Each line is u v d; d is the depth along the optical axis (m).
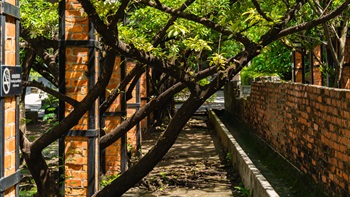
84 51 8.70
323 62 14.51
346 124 6.76
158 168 12.96
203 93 7.30
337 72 11.64
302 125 9.29
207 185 11.16
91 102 7.89
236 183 11.26
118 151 11.95
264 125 13.76
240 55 7.45
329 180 7.55
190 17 7.42
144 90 19.48
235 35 7.44
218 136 18.95
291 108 10.27
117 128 9.23
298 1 7.59
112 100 10.16
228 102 24.64
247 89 22.45
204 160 14.23
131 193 10.52
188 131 21.62
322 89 7.95
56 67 9.41
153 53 8.54
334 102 7.30
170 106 25.72
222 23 7.50
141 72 12.04
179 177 11.73
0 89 4.71
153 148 7.38
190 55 11.48
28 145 8.10
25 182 10.73
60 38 8.67
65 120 7.96
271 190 7.80
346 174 6.76
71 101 8.17
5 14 4.85
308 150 8.83
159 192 10.61
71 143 8.77
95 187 8.84
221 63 7.19
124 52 6.93
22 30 9.38
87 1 6.26
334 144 7.29
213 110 26.33
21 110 12.02
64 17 8.66
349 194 6.64
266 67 23.00
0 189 4.71
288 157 10.55
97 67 8.94
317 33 13.35
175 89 8.87
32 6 10.45
